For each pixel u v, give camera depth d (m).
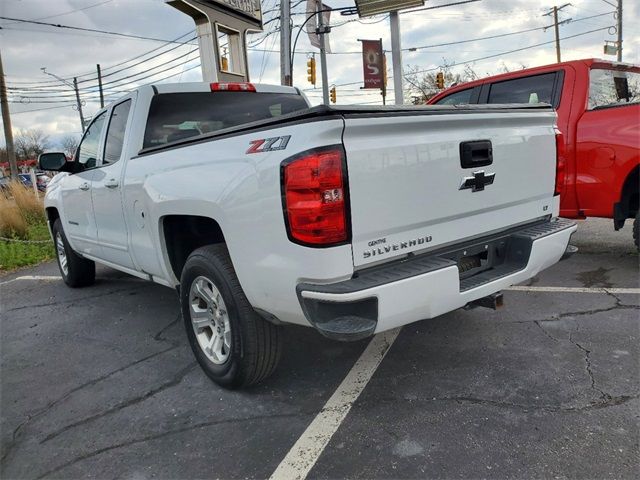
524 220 3.32
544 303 4.27
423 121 2.60
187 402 3.07
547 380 3.01
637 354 3.26
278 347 2.96
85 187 4.62
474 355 3.39
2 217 9.91
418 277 2.44
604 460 2.29
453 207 2.79
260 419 2.81
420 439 2.53
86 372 3.63
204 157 2.93
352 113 2.35
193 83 4.25
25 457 2.65
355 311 2.37
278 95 4.76
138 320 4.67
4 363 3.92
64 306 5.30
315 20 15.86
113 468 2.50
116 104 4.33
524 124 3.26
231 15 11.42
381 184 2.45
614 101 5.54
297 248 2.36
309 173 2.28
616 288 4.51
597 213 5.04
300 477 2.32
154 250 3.56
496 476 2.24
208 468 2.44
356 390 3.04
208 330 3.32
